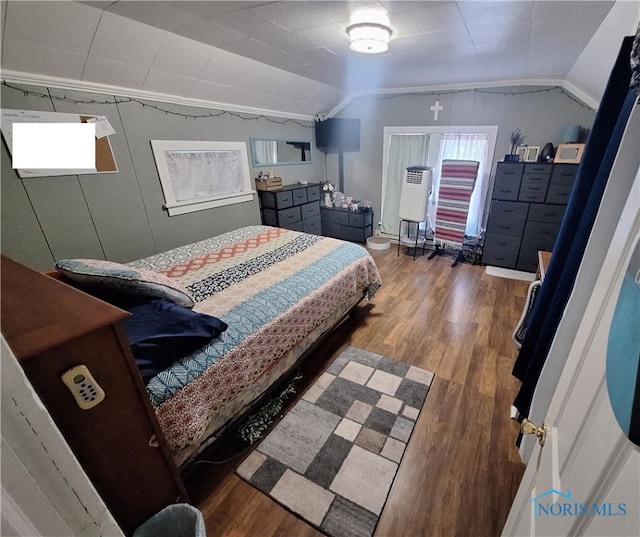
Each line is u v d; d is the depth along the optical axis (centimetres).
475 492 141
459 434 170
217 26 210
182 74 281
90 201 265
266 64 311
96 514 50
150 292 148
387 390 203
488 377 212
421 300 323
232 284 209
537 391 123
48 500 42
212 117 352
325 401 195
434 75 354
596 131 105
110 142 270
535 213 358
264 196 429
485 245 400
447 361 229
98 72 238
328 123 492
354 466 154
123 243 294
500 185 367
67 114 239
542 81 352
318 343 230
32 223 235
